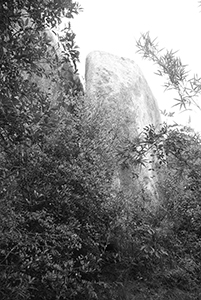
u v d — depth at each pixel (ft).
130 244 19.36
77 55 9.41
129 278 19.24
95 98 27.94
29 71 8.83
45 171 16.10
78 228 15.48
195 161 15.33
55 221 16.42
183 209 20.08
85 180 17.44
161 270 19.57
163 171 24.08
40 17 8.70
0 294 12.20
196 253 20.75
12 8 8.17
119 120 27.66
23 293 12.55
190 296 18.65
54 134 16.63
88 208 17.61
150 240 19.13
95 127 21.36
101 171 19.40
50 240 14.33
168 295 18.58
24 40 8.36
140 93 32.81
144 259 19.71
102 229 18.65
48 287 14.64
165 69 13.69
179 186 20.93
